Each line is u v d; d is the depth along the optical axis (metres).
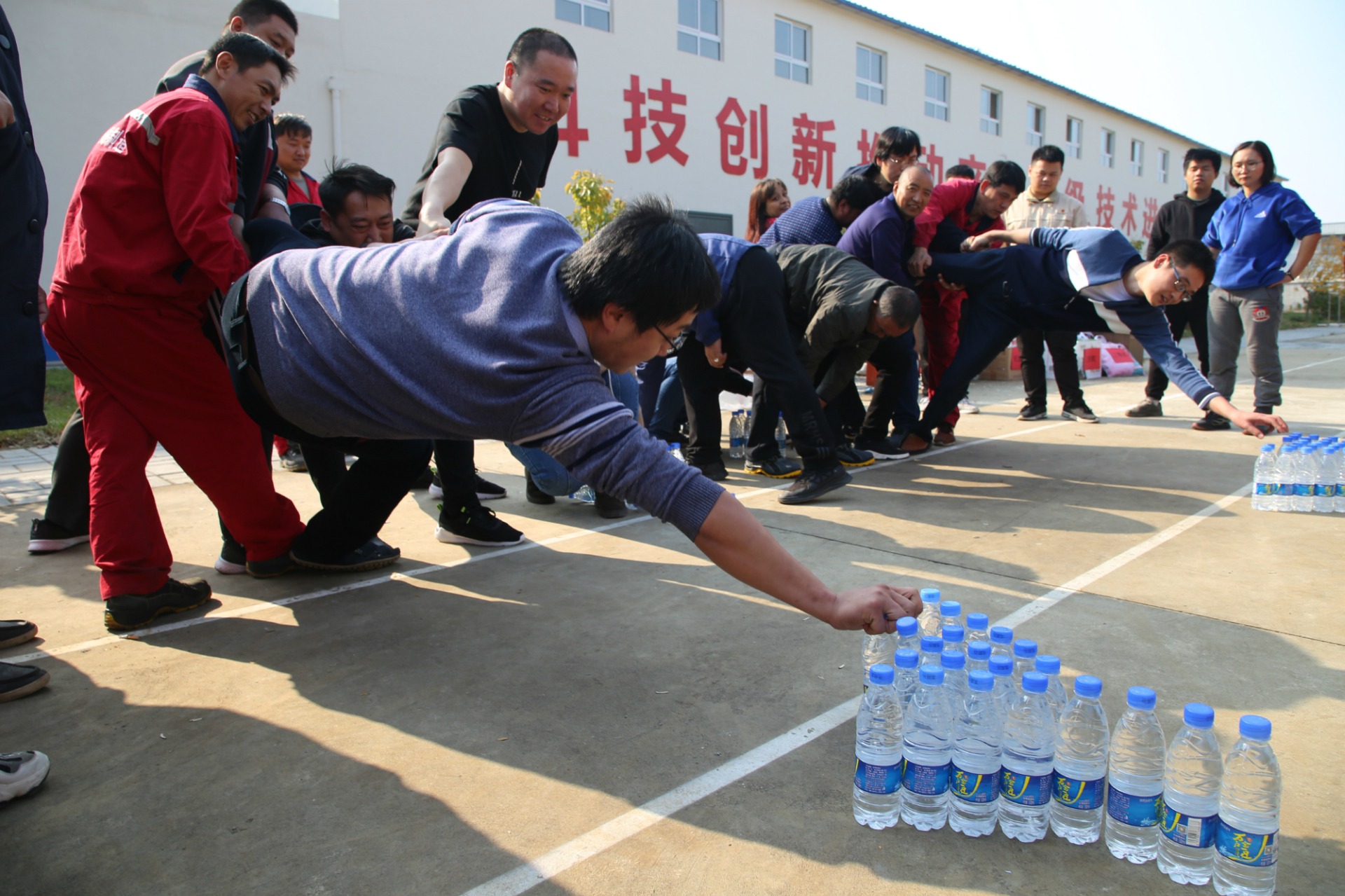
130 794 1.80
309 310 1.86
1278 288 5.77
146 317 2.46
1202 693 2.12
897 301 3.87
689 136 13.23
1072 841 1.62
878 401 5.25
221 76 2.56
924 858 1.56
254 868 1.56
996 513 3.94
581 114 11.86
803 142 15.05
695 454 4.75
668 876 1.51
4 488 4.58
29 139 2.58
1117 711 2.03
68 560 3.38
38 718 2.13
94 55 8.27
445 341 1.65
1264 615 2.64
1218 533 3.54
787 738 1.98
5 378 2.54
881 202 4.64
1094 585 2.95
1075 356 6.51
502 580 3.14
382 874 1.53
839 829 1.64
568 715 2.11
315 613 2.82
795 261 4.40
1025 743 1.62
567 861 1.56
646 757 1.91
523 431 1.64
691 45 13.30
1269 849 1.42
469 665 2.42
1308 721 1.98
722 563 1.67
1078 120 22.67
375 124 9.98
